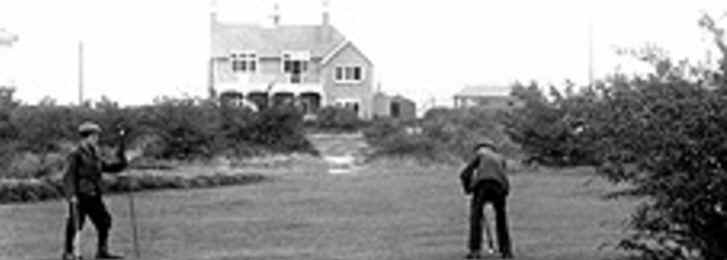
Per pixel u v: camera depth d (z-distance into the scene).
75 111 47.19
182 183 35.00
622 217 23.55
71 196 17.12
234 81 95.62
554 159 42.41
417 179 37.88
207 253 19.12
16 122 42.72
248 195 31.84
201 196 31.66
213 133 48.84
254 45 96.19
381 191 32.78
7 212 27.06
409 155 49.84
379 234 21.78
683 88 12.62
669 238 13.22
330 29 98.31
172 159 47.59
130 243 20.61
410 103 99.12
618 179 13.34
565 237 20.41
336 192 32.66
